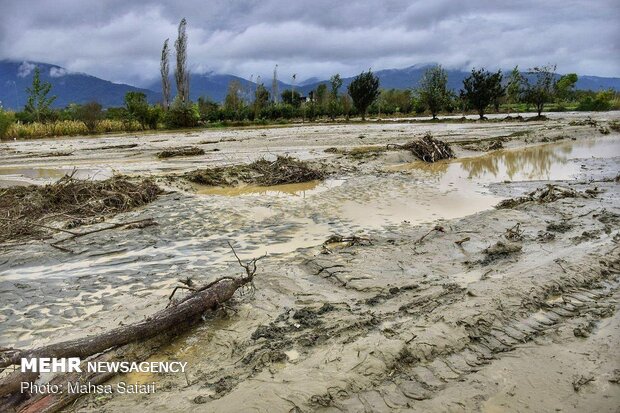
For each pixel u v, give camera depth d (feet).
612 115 171.53
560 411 14.07
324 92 255.70
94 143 111.14
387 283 23.08
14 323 20.30
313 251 29.17
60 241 31.17
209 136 122.83
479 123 147.54
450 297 21.04
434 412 13.93
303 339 17.79
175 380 15.89
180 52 210.38
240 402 14.26
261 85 238.07
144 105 164.55
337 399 14.43
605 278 23.41
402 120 176.04
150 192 43.01
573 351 17.11
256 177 53.57
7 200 41.27
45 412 14.48
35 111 177.06
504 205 39.47
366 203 42.29
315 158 69.67
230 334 18.61
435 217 37.50
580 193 42.83
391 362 16.07
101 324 19.99
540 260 25.73
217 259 28.19
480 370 15.97
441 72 168.96
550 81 156.35
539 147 86.79
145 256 28.76
